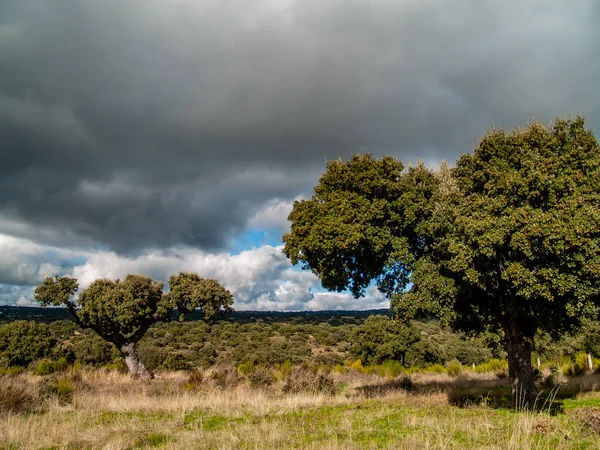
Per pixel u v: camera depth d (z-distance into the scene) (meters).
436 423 9.52
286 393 15.75
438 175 14.95
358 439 8.38
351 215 13.18
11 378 15.48
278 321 107.94
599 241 9.45
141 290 24.17
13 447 8.37
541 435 8.21
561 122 11.41
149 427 9.81
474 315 12.50
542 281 9.49
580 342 26.20
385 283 15.77
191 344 58.16
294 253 14.23
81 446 8.30
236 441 8.14
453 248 10.41
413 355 37.97
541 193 10.09
